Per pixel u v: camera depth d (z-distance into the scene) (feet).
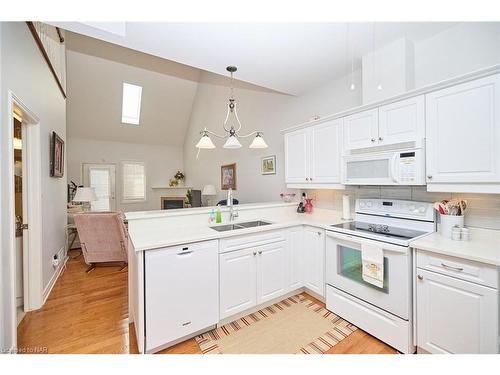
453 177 5.23
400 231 6.52
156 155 25.71
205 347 5.83
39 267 7.76
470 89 4.93
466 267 4.57
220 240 6.50
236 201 13.93
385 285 5.83
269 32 6.23
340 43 6.88
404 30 6.40
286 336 6.23
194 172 23.50
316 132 8.55
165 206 25.49
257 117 13.70
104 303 8.08
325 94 9.64
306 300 8.13
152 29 5.96
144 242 5.46
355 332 6.37
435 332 5.02
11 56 5.57
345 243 6.84
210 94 19.43
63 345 5.90
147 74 19.34
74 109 19.51
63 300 8.30
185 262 5.86
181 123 24.64
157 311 5.47
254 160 14.01
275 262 7.72
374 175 6.66
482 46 5.90
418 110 5.79
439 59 6.57
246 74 8.75
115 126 22.06
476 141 4.87
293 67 8.25
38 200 7.77
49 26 9.91
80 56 16.53
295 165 9.48
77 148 21.94
